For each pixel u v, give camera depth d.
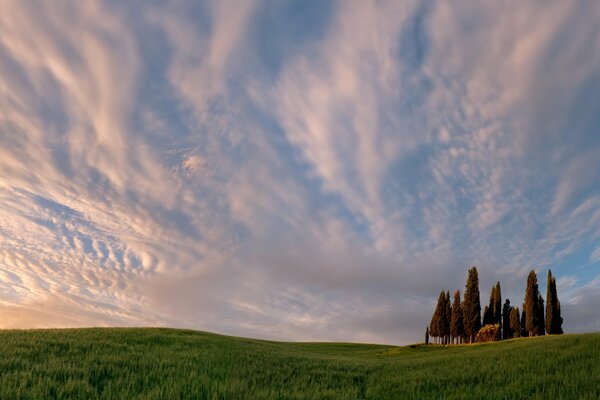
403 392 15.67
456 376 18.36
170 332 35.25
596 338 26.20
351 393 14.70
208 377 15.29
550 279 71.69
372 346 71.75
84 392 11.67
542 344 28.05
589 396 12.49
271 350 32.84
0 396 10.66
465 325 74.12
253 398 12.34
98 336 26.34
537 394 13.07
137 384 13.27
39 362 16.06
